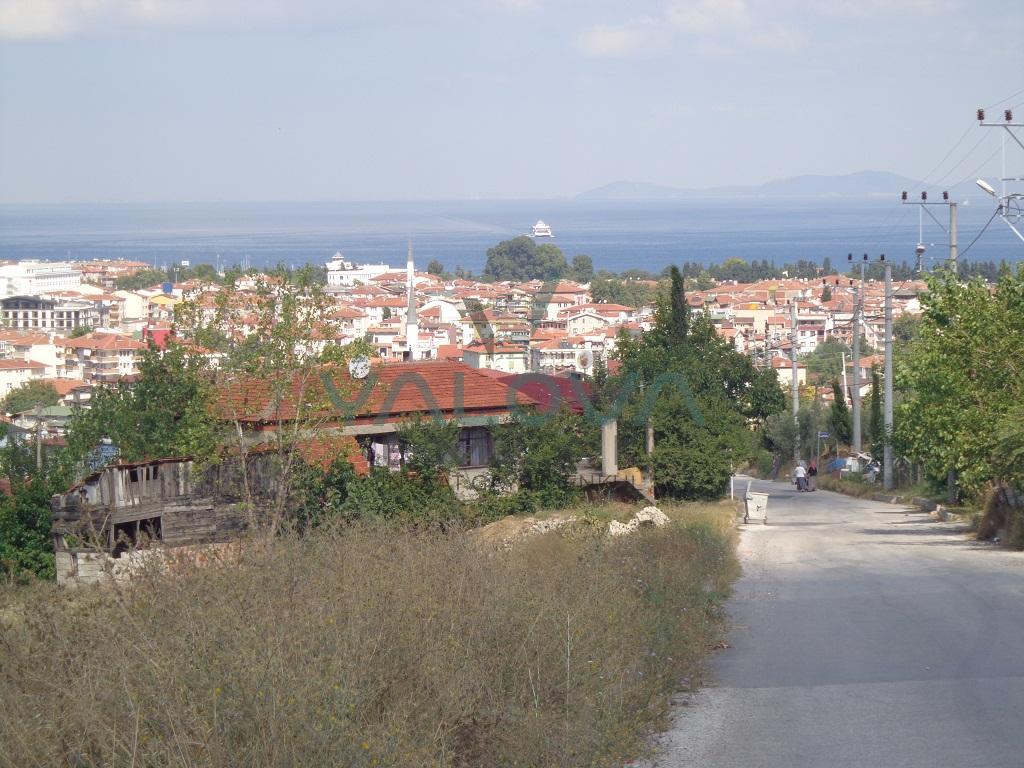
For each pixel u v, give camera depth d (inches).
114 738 229.5
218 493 1087.6
